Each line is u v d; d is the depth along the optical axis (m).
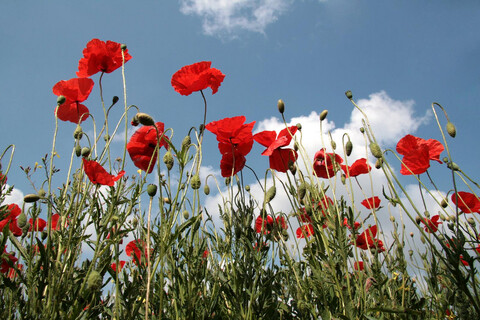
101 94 0.58
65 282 0.38
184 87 0.56
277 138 0.59
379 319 0.42
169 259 0.46
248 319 0.43
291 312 0.50
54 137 0.48
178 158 0.41
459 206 0.55
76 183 0.49
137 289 0.42
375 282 0.47
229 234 0.48
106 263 0.41
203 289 0.46
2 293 0.44
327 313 0.44
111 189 0.43
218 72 0.55
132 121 0.57
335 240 0.47
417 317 0.47
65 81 0.59
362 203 0.65
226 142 0.56
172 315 0.46
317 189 0.53
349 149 0.54
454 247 0.39
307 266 0.56
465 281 0.38
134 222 0.56
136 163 0.53
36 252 0.44
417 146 0.51
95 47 0.59
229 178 0.56
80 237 0.42
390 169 0.42
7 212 0.48
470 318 0.44
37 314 0.37
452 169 0.42
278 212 0.54
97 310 0.42
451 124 0.49
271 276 0.48
